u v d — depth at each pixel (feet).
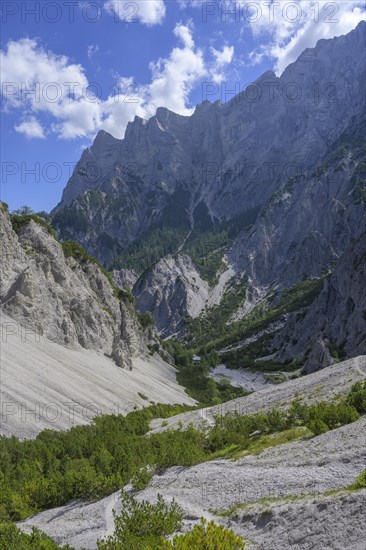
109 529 74.54
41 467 123.95
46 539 63.77
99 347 333.01
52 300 303.89
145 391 307.58
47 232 349.61
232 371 580.30
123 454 119.55
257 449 101.09
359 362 178.70
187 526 64.95
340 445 79.66
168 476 98.37
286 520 54.70
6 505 98.12
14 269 287.28
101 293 400.06
